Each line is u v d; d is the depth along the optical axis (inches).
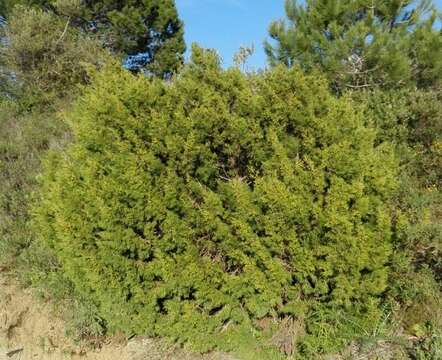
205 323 143.9
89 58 478.3
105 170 146.9
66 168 161.6
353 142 139.6
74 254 155.4
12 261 211.8
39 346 178.7
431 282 149.6
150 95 144.3
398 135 230.2
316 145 137.9
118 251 141.7
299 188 131.4
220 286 143.0
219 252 143.0
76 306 172.4
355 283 131.8
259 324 146.3
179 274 140.2
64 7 607.5
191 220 138.7
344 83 403.5
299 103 136.6
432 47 394.9
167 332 148.2
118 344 164.2
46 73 469.4
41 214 177.2
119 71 164.4
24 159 269.3
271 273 132.5
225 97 145.4
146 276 143.3
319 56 418.0
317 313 137.4
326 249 129.2
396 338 136.9
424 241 152.4
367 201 131.1
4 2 625.0
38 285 190.4
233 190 135.8
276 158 135.5
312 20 439.5
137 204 137.9
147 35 713.0
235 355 145.3
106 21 685.9
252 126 138.4
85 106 158.6
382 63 387.2
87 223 148.9
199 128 139.7
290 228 131.6
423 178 213.2
